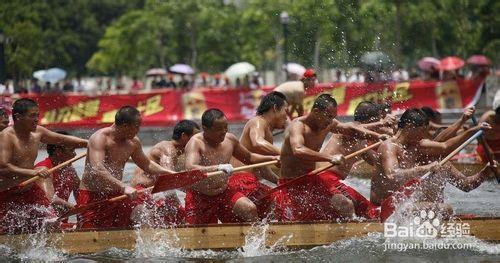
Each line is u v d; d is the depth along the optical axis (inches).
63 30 4335.6
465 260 714.2
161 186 754.2
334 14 2016.5
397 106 1895.9
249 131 836.0
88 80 4468.5
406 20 2696.9
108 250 756.6
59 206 829.2
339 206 793.6
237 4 3454.7
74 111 1834.4
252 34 3213.6
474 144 1438.2
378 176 808.3
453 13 2878.9
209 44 3447.3
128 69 3860.7
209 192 781.9
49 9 4104.3
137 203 798.5
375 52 1996.8
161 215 813.2
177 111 1935.3
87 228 763.4
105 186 767.7
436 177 781.9
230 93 1962.4
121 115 761.0
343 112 1812.3
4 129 778.2
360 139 830.5
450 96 1943.9
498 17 2920.8
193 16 3481.8
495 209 944.3
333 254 744.3
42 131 803.4
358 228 775.1
